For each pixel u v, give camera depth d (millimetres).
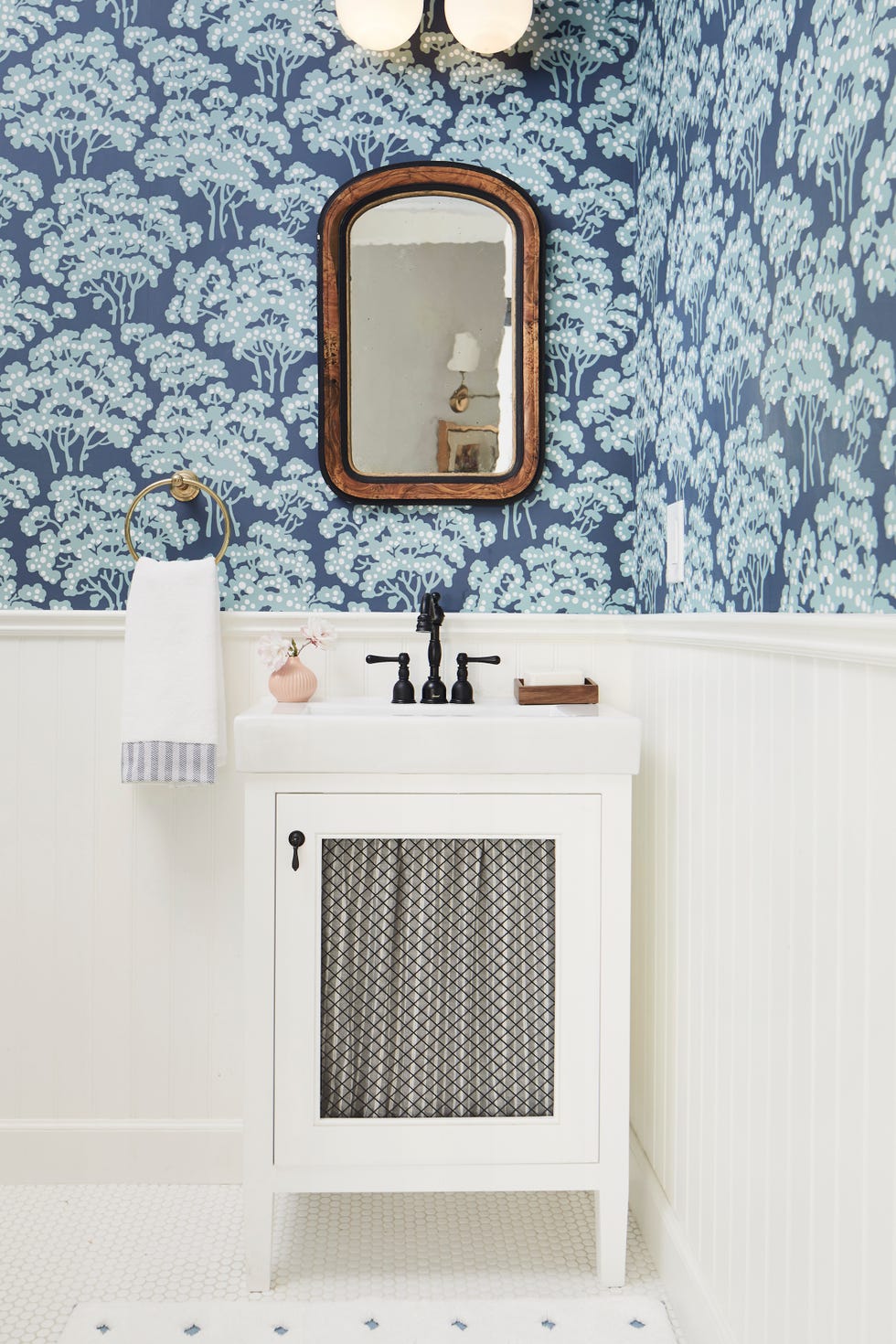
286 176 1998
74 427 1988
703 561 1556
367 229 1996
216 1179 1984
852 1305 983
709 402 1526
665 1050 1694
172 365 1995
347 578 2016
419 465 2008
